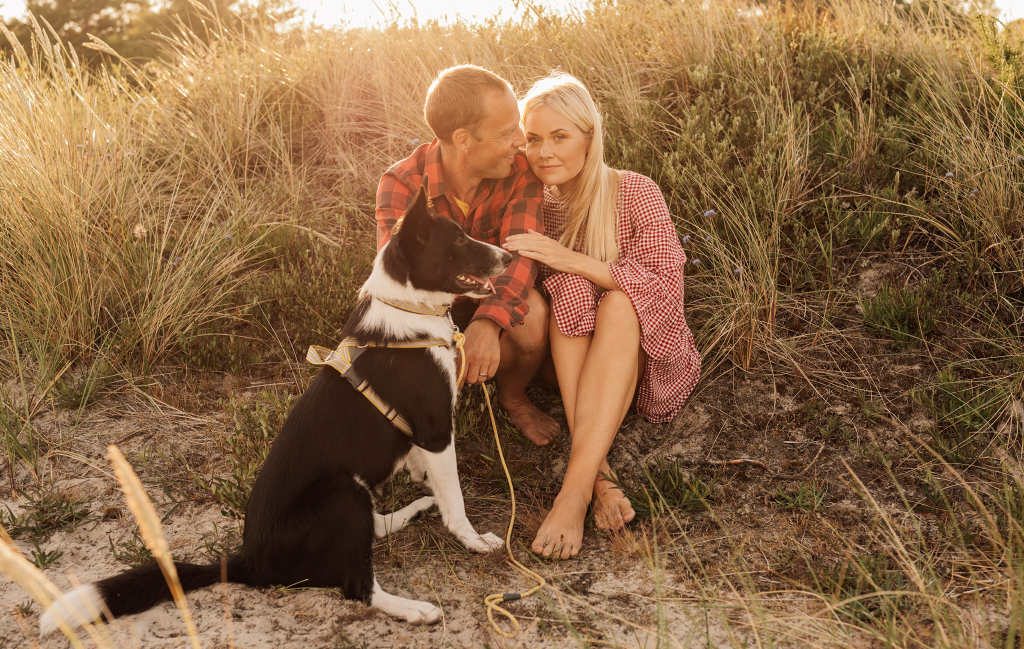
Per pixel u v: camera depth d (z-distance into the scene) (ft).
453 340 8.75
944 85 14.07
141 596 7.21
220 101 17.38
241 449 9.92
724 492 9.46
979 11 14.87
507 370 10.39
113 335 12.44
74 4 49.37
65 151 13.88
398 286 8.39
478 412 10.97
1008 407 9.91
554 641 7.18
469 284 8.54
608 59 16.66
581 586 8.00
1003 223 11.78
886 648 6.20
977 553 7.98
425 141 15.99
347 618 7.57
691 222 12.87
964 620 7.02
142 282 12.93
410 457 9.27
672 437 10.53
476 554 8.65
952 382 10.22
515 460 10.37
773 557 8.26
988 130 13.30
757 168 13.28
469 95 8.71
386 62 17.67
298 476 7.79
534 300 9.80
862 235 12.54
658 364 9.98
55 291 12.22
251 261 14.06
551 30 18.11
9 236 12.90
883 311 11.50
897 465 9.48
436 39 18.16
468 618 7.61
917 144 13.83
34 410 11.19
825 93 15.12
